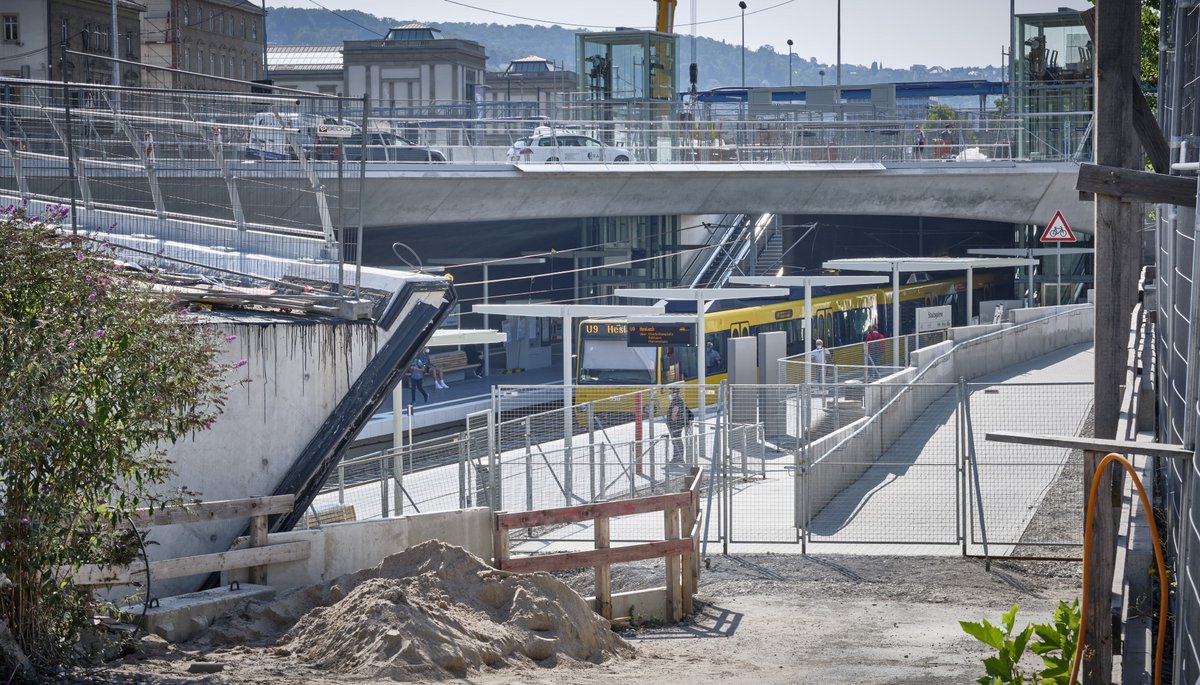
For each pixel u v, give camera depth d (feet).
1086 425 71.05
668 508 40.29
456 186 144.25
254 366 38.86
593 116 172.45
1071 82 166.91
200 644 31.04
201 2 329.11
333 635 29.55
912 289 170.40
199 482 37.68
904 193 169.17
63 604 26.45
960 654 34.47
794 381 83.25
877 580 45.93
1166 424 35.45
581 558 38.34
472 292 186.29
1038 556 48.49
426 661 28.22
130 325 26.66
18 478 25.21
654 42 175.01
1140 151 43.32
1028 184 168.04
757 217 183.93
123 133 52.60
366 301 42.06
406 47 438.40
